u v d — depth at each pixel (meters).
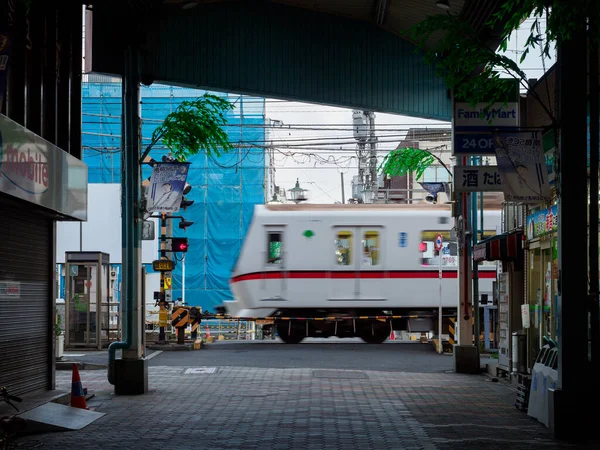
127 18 16.45
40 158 13.12
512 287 17.83
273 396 15.48
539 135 12.09
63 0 15.65
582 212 11.40
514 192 12.10
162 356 23.92
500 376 18.48
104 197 35.72
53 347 15.10
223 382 17.80
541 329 16.08
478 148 15.83
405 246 27.89
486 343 26.28
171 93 44.41
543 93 16.33
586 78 11.54
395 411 13.51
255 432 11.44
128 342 16.09
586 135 11.49
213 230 45.47
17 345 13.49
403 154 26.22
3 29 10.65
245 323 39.09
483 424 12.22
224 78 19.09
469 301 20.23
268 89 19.44
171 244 26.36
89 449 10.27
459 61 11.66
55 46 15.06
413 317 27.77
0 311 12.75
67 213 14.64
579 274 11.31
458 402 14.70
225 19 19.12
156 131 16.94
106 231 35.69
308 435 11.15
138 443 10.66
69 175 14.87
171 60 18.64
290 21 19.69
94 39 16.67
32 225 14.31
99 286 25.25
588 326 11.57
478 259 18.59
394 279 27.75
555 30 10.14
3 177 11.37
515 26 10.70
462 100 15.85
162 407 14.12
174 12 18.69
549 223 14.94
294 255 27.88
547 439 10.99
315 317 27.97
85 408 13.44
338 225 27.94
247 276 27.95
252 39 19.38
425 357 23.72
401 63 20.20
